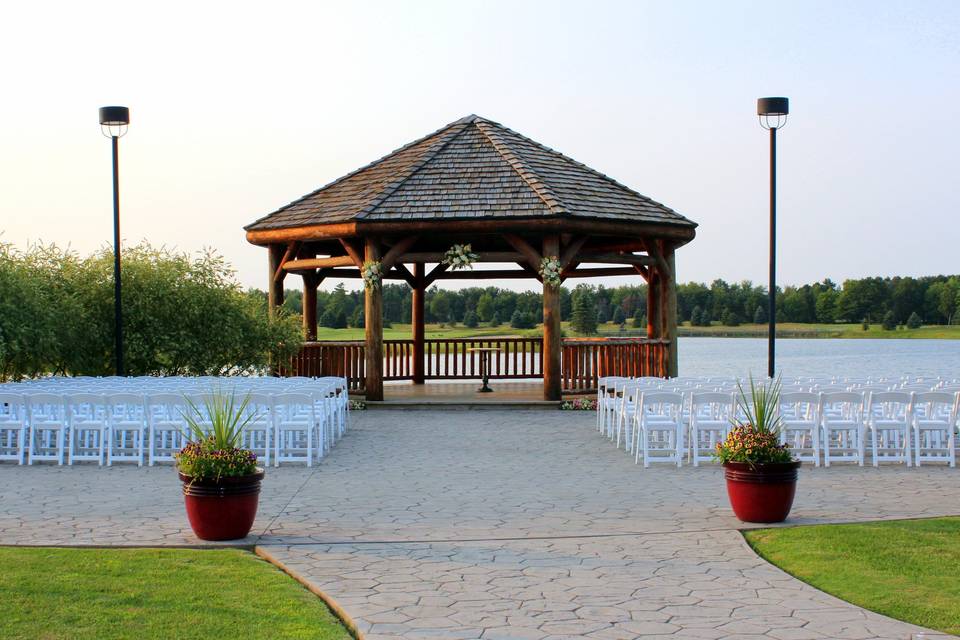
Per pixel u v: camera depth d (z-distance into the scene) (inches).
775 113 603.2
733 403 425.4
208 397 429.4
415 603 220.7
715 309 2746.1
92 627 198.5
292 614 210.4
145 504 339.0
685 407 487.2
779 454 304.7
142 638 192.7
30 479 392.2
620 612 213.9
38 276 665.0
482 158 745.0
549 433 549.0
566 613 213.3
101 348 685.3
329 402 493.7
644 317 2050.9
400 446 495.5
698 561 258.2
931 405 450.9
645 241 729.0
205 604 215.5
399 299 1628.9
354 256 695.7
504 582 238.4
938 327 2618.1
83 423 432.1
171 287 698.8
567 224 660.1
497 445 498.3
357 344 725.9
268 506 337.4
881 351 1843.0
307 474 407.5
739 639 195.8
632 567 252.5
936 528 292.5
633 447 480.7
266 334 725.9
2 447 444.8
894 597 221.9
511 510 330.0
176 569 246.1
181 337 692.1
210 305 713.0
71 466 427.8
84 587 227.0
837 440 494.0
